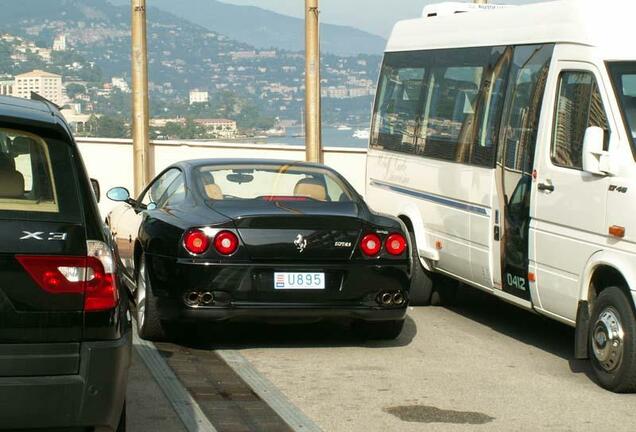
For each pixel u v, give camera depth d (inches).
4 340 213.8
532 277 394.3
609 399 337.7
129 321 237.6
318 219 382.0
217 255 376.2
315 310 382.6
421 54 526.9
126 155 869.2
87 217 223.9
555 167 381.4
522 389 349.4
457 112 472.1
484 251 434.0
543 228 386.6
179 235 382.3
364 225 388.5
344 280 385.1
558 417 314.0
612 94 354.0
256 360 387.9
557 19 399.5
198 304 377.7
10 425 213.5
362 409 320.5
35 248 216.2
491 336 443.2
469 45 474.6
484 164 436.1
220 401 326.3
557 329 462.3
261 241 378.0
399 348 414.9
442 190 475.2
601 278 360.2
